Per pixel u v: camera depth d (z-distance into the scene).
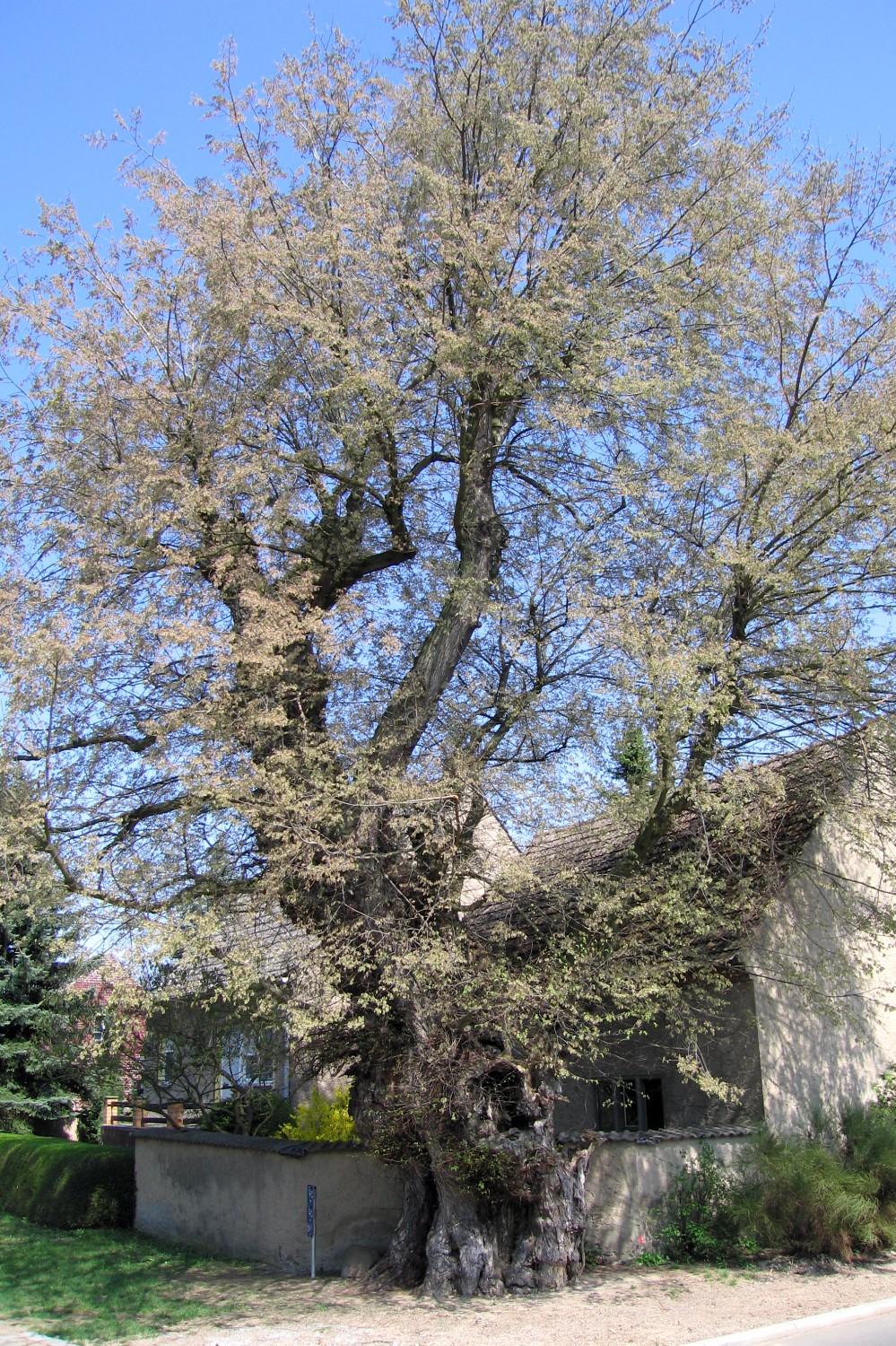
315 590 11.34
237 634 9.95
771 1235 10.95
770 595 10.60
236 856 10.42
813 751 11.51
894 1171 11.54
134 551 10.76
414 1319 9.27
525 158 12.55
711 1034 11.58
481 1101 10.42
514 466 13.12
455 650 12.12
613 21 12.80
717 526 11.70
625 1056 14.07
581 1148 11.09
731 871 11.06
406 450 12.41
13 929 20.69
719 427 11.38
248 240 11.10
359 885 10.47
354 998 10.38
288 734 10.12
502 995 9.80
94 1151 15.43
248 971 8.85
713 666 9.91
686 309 11.91
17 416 11.06
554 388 11.90
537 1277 10.25
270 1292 10.51
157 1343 8.71
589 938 10.51
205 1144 13.45
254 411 11.60
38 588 10.31
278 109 12.14
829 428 10.15
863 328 11.49
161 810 10.76
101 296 11.44
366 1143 11.21
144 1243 13.59
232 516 11.01
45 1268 11.96
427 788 10.16
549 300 11.09
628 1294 9.86
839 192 11.73
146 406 10.79
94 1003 14.85
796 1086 12.68
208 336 11.35
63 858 9.69
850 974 11.93
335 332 10.88
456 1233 10.38
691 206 12.16
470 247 11.09
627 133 12.15
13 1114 21.11
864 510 10.18
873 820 10.71
